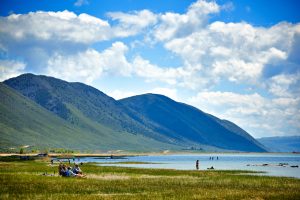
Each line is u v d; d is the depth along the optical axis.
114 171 85.00
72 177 64.50
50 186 50.44
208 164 166.62
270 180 65.69
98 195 44.03
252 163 184.38
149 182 58.78
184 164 160.12
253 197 43.59
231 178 69.69
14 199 40.44
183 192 47.50
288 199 42.62
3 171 77.44
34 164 112.25
